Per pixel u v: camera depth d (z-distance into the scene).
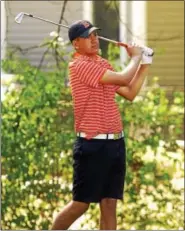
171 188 15.51
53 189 15.30
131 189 15.37
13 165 15.24
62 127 15.43
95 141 11.99
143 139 15.50
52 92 15.43
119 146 12.16
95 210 15.25
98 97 11.98
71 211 12.42
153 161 15.43
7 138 15.27
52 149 15.35
